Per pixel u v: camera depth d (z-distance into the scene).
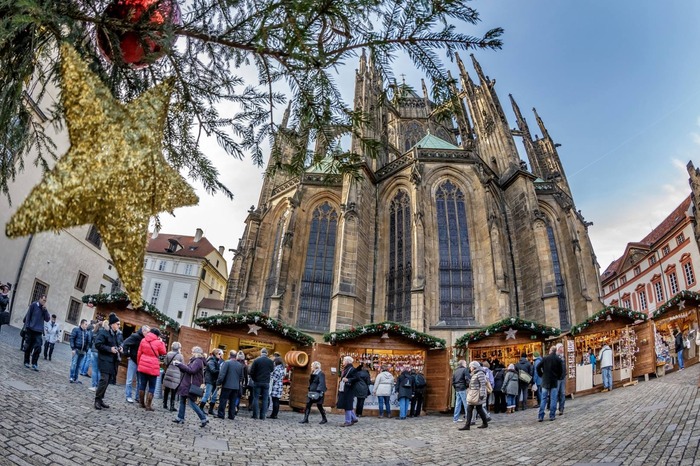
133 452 7.58
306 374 19.70
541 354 20.45
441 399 19.89
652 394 15.41
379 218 35.88
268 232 38.34
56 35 2.44
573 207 39.41
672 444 8.25
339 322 29.38
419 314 28.77
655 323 23.78
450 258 32.50
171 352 13.21
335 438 12.11
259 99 3.73
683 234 53.06
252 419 14.67
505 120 42.62
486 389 14.05
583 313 34.69
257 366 15.28
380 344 20.59
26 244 27.75
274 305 31.59
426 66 3.21
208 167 3.91
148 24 2.63
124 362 18.95
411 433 13.38
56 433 7.66
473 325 29.64
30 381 12.08
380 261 34.41
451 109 3.55
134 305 2.13
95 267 35.38
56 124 3.59
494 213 32.16
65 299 31.83
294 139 3.90
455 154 35.97
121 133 2.18
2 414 7.89
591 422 12.09
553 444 9.84
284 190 38.84
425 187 34.62
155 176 2.26
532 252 33.72
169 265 69.69
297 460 8.91
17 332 23.94
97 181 2.07
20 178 20.20
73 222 2.04
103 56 3.03
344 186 35.19
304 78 3.34
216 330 19.45
